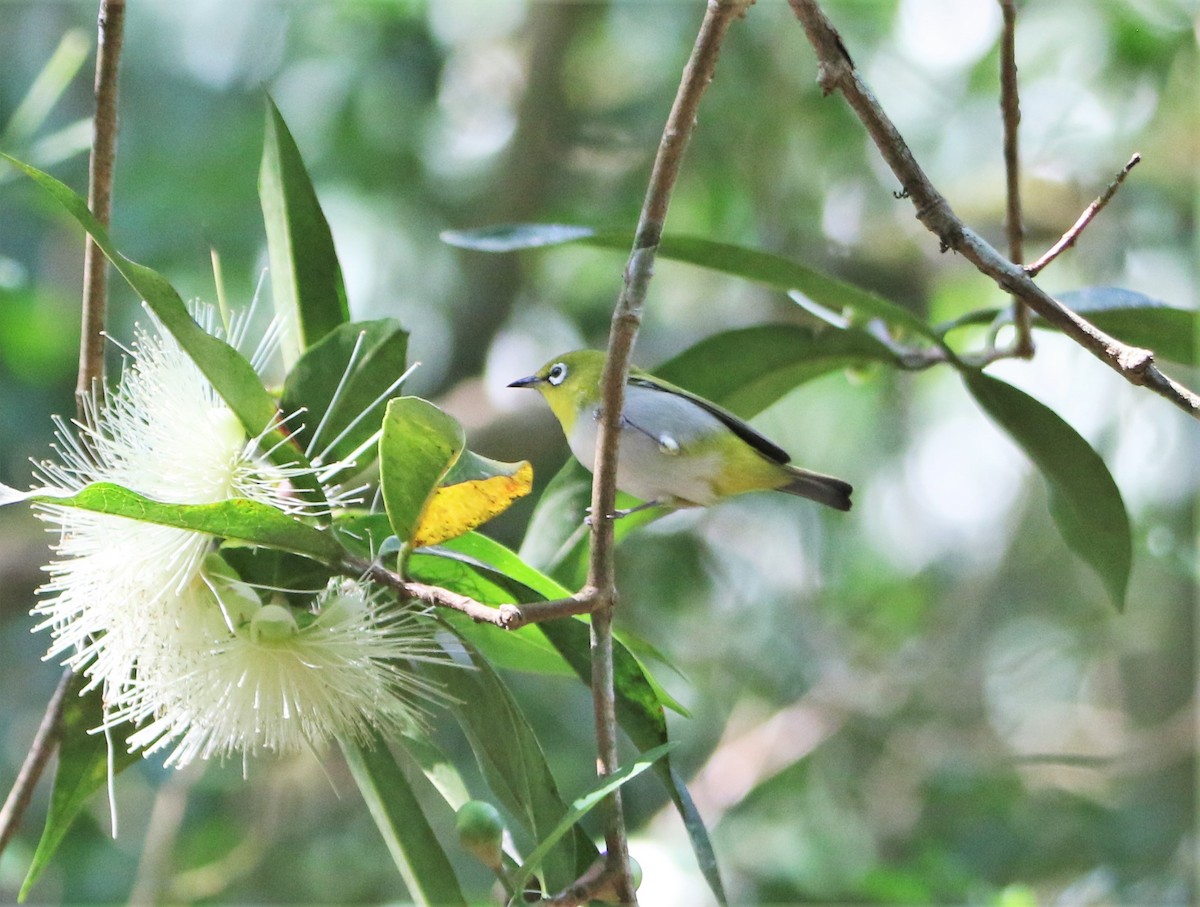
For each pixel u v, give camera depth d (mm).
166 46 10883
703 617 10031
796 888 8516
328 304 3879
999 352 4402
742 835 8906
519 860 3344
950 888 7434
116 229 9641
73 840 8883
